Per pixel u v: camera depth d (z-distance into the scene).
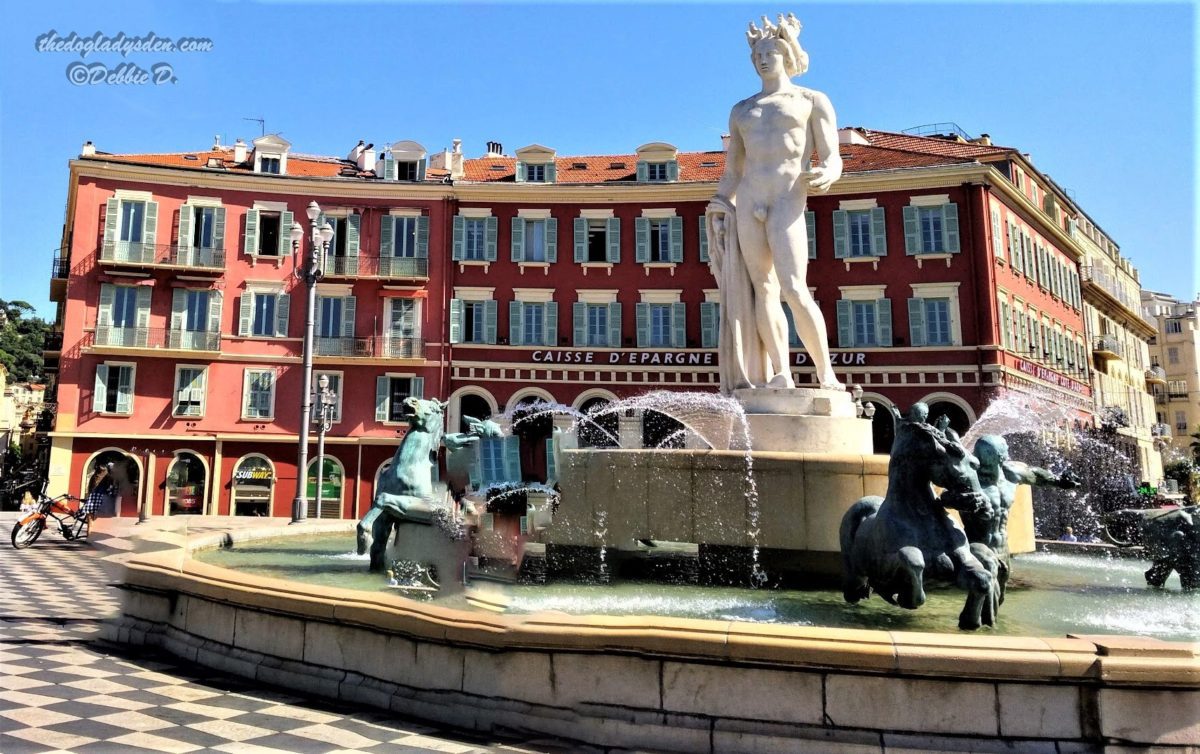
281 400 31.58
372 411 31.88
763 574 6.60
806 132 8.12
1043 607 5.90
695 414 7.86
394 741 4.31
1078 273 41.78
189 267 31.03
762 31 8.27
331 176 34.34
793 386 7.98
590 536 7.06
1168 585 7.10
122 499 18.78
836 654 3.80
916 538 5.05
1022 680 3.67
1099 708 3.62
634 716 4.12
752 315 8.27
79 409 30.09
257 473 31.05
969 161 32.34
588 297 33.12
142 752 4.10
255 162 33.22
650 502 6.90
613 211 33.56
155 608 6.64
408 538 6.84
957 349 30.59
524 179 34.66
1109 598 6.35
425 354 32.56
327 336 32.28
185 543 8.66
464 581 6.37
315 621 5.31
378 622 4.98
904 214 31.52
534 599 5.99
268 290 32.12
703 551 6.80
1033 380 33.28
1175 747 3.55
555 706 4.33
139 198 31.42
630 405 8.35
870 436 7.68
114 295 30.91
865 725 3.79
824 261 32.09
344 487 31.38
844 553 5.70
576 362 32.66
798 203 8.05
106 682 5.48
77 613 8.55
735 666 3.99
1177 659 3.61
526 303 33.25
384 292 32.72
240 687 5.38
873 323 31.42
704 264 32.88
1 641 6.80
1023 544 7.17
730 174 8.56
